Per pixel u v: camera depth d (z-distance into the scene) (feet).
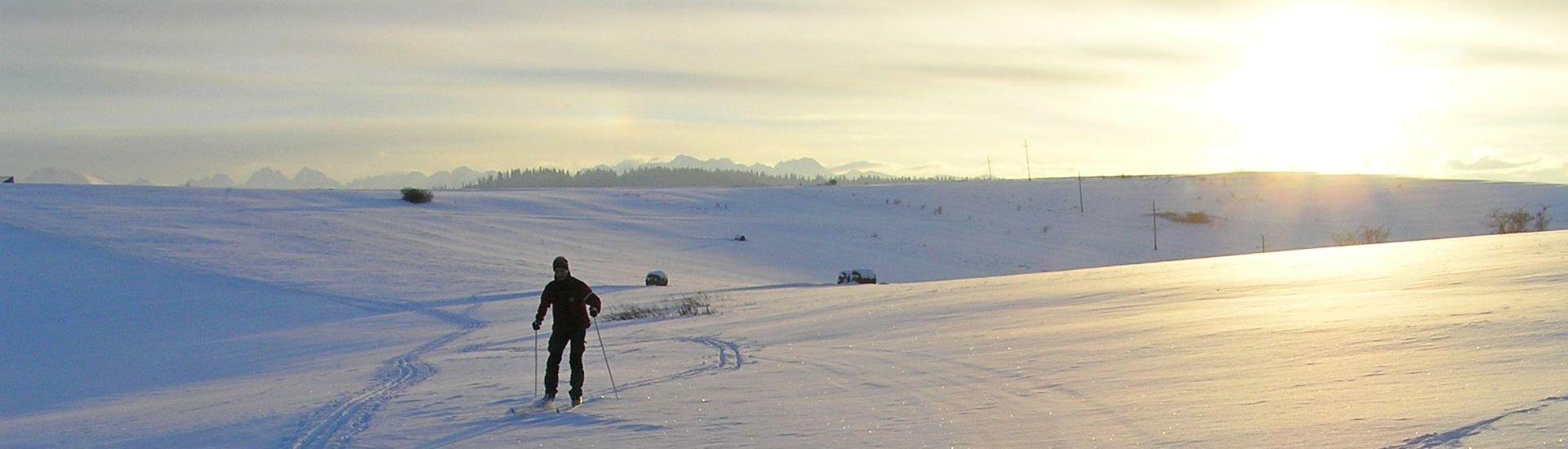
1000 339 50.44
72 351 108.47
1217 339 43.65
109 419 45.65
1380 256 99.25
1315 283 71.82
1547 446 21.48
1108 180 469.98
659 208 352.08
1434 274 71.15
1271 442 24.30
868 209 382.83
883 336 57.00
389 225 258.16
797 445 28.71
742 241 299.99
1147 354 40.75
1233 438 25.07
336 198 312.29
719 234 309.42
